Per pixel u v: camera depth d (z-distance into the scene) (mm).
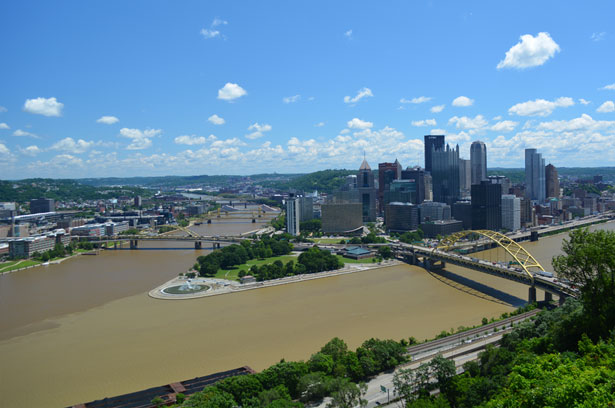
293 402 187500
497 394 153500
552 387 103688
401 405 189750
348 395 185875
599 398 95750
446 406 160750
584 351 146750
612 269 192500
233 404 185250
